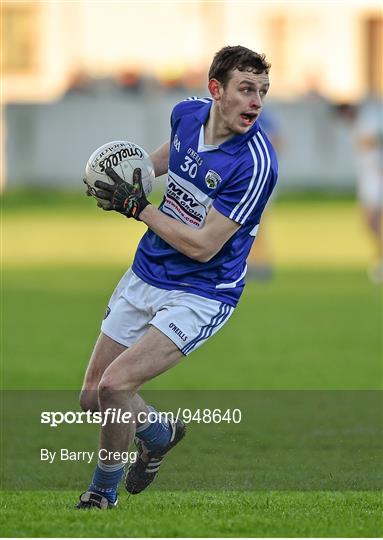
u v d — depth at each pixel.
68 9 120.44
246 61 19.91
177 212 21.11
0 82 122.38
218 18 118.19
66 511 20.22
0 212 91.19
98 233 79.25
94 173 20.86
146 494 22.30
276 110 100.12
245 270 21.25
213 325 20.77
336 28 119.31
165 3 118.44
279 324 45.50
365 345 41.00
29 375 35.38
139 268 21.25
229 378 35.25
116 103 101.19
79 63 120.81
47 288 55.03
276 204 94.88
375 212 60.34
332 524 19.30
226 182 20.33
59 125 101.12
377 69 120.69
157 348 20.28
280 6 118.44
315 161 100.44
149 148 101.31
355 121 62.16
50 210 92.12
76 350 39.94
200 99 21.23
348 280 58.59
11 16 121.56
